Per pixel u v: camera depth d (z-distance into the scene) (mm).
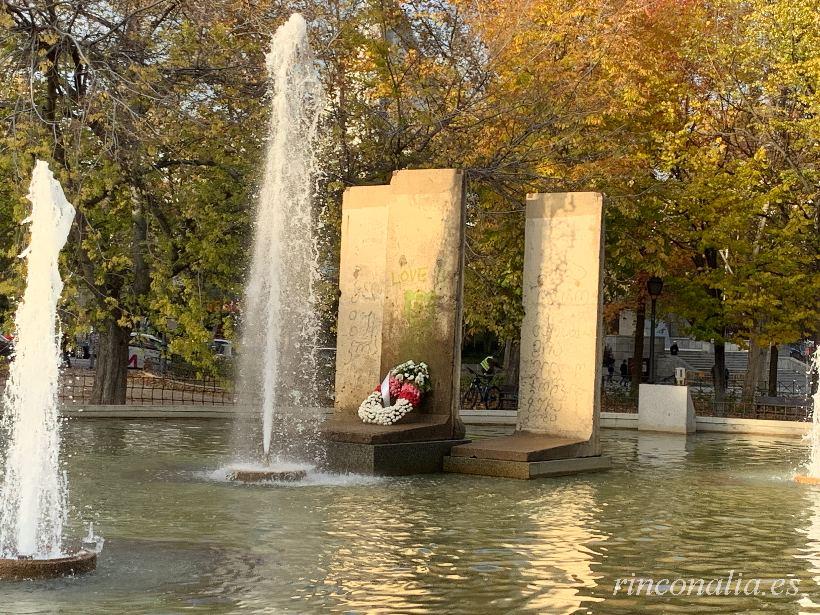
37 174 9172
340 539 10070
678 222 30594
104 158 20141
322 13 23234
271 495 12867
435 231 17188
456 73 24609
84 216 20734
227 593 7762
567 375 17578
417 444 15867
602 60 26781
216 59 21891
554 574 8766
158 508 11594
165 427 21328
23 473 9141
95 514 11062
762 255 29578
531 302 18031
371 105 25531
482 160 25781
